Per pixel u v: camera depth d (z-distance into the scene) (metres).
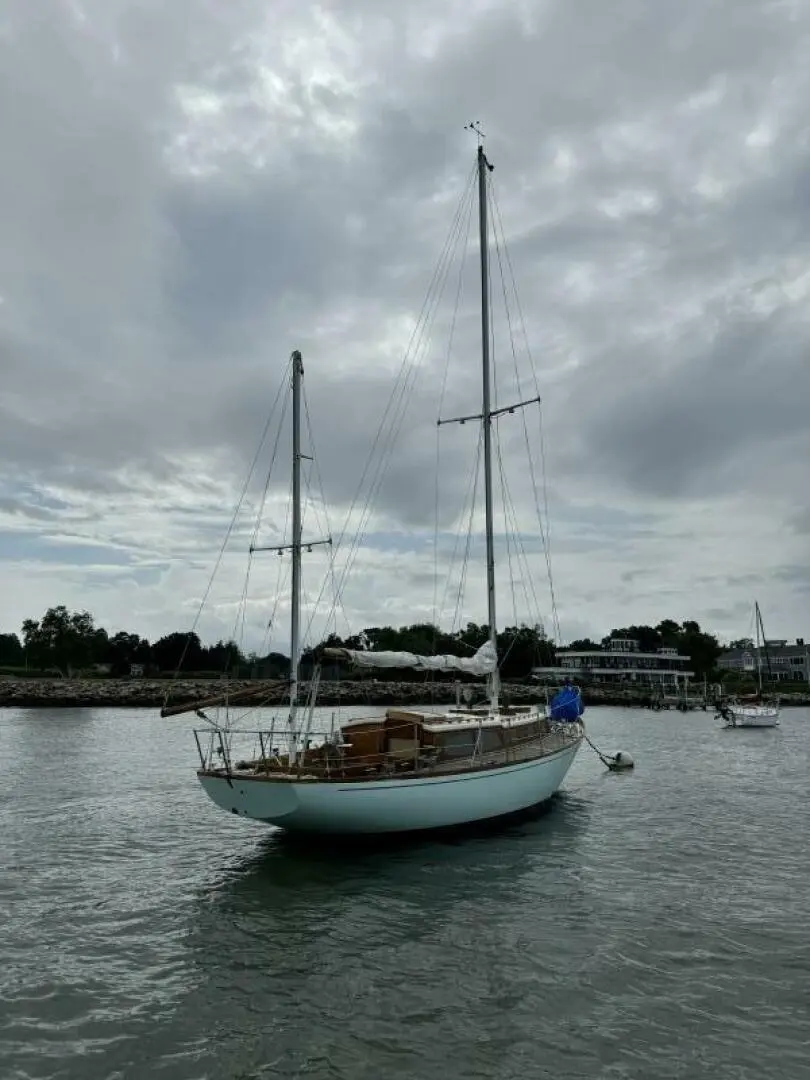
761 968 11.21
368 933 12.49
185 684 92.38
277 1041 9.02
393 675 93.19
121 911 13.66
